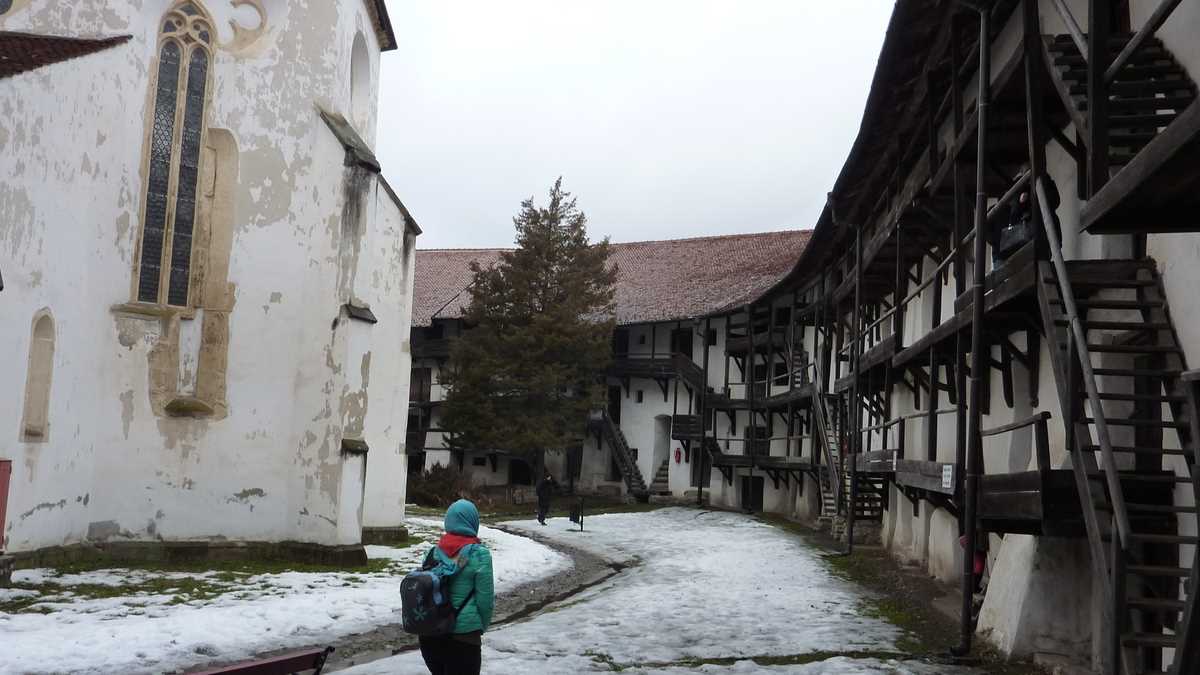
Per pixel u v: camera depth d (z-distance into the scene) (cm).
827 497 2783
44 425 1253
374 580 1355
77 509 1365
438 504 3753
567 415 3972
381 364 1973
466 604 577
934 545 1605
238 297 1529
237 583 1263
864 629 1097
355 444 1508
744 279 4225
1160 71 766
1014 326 1089
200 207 1527
